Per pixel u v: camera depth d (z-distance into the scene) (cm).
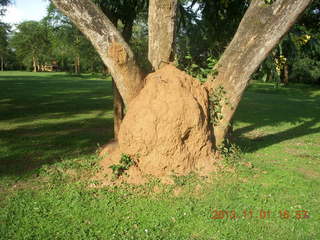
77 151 738
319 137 1014
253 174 584
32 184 531
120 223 407
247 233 391
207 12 827
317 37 756
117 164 541
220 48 844
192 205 454
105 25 509
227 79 580
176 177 520
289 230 400
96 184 515
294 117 1479
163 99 532
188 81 570
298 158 743
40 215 423
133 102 559
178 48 833
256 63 556
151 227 399
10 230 386
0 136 901
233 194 490
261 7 527
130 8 776
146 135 522
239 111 1658
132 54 537
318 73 3312
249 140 948
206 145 568
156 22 600
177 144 528
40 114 1355
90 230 389
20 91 2420
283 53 800
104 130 1032
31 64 7825
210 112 592
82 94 2333
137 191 495
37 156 696
